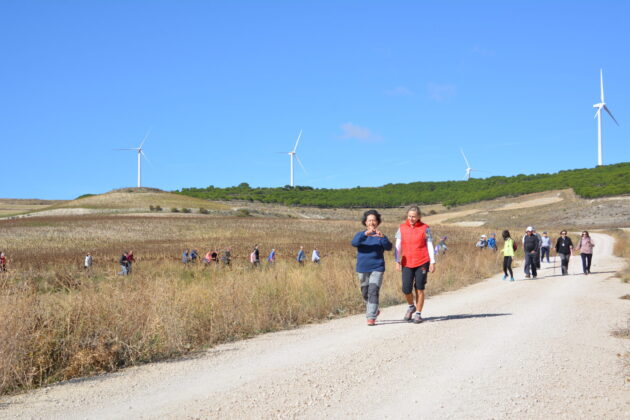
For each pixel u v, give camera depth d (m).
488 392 4.89
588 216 115.69
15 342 5.91
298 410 4.42
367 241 8.88
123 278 9.91
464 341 7.18
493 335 7.62
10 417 4.45
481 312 10.09
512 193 181.75
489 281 18.27
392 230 84.00
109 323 7.02
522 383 5.18
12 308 6.46
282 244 60.22
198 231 81.00
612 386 5.08
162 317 7.54
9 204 193.50
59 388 5.48
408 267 8.94
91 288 8.38
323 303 10.79
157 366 6.40
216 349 7.34
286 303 10.10
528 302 11.70
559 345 6.94
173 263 31.16
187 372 5.94
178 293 9.05
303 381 5.29
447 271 17.70
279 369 5.83
